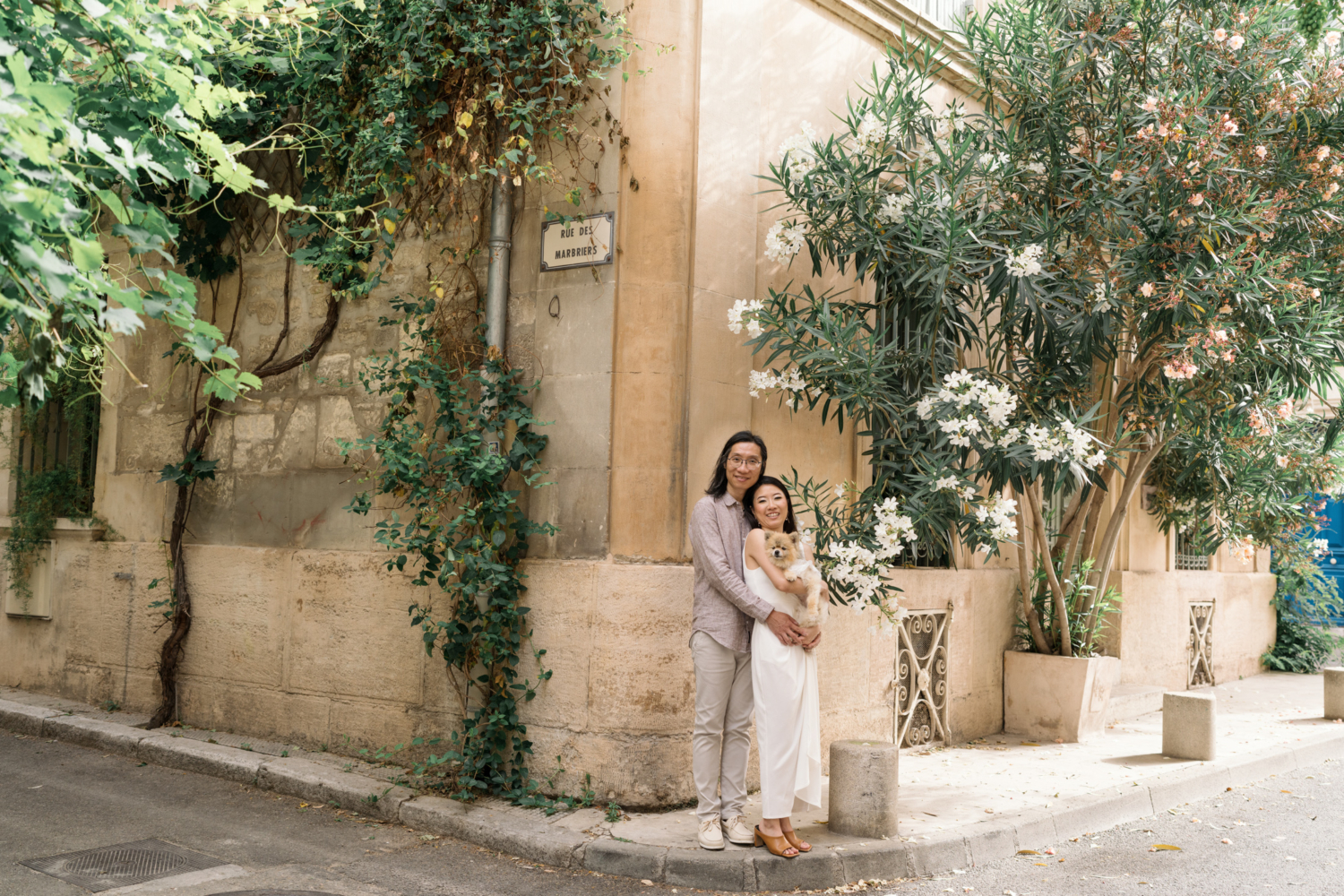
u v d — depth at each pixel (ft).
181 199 24.43
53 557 28.04
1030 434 18.47
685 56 19.61
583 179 19.48
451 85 20.39
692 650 16.46
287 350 24.11
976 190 21.83
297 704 22.66
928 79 25.71
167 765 22.16
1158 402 23.44
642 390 18.79
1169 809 20.61
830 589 19.34
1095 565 28.76
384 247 20.86
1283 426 28.94
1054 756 23.58
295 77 22.82
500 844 16.75
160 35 10.48
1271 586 42.78
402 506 21.38
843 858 15.64
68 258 9.93
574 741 18.40
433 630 20.33
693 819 17.52
